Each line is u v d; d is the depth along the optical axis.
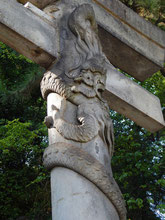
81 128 3.33
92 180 3.04
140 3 8.46
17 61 10.81
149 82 9.07
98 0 4.88
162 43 5.34
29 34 3.79
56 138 3.34
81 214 2.86
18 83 10.71
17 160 9.25
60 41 4.05
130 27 5.11
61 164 3.13
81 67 3.79
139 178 8.40
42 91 3.83
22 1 4.56
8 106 10.23
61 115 3.46
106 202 3.04
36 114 10.54
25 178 9.08
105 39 4.92
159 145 8.41
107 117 3.68
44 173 8.35
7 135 8.81
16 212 8.77
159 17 8.90
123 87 4.57
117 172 8.28
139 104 4.64
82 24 4.14
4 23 3.65
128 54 5.11
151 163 8.20
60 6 4.46
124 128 8.91
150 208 8.63
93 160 3.14
